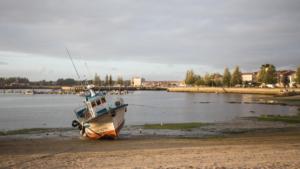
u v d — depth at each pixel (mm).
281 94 124438
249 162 15164
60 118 52438
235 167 14109
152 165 14906
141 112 63562
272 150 19141
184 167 14266
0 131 36125
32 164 16234
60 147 24328
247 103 89375
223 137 30500
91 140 28844
